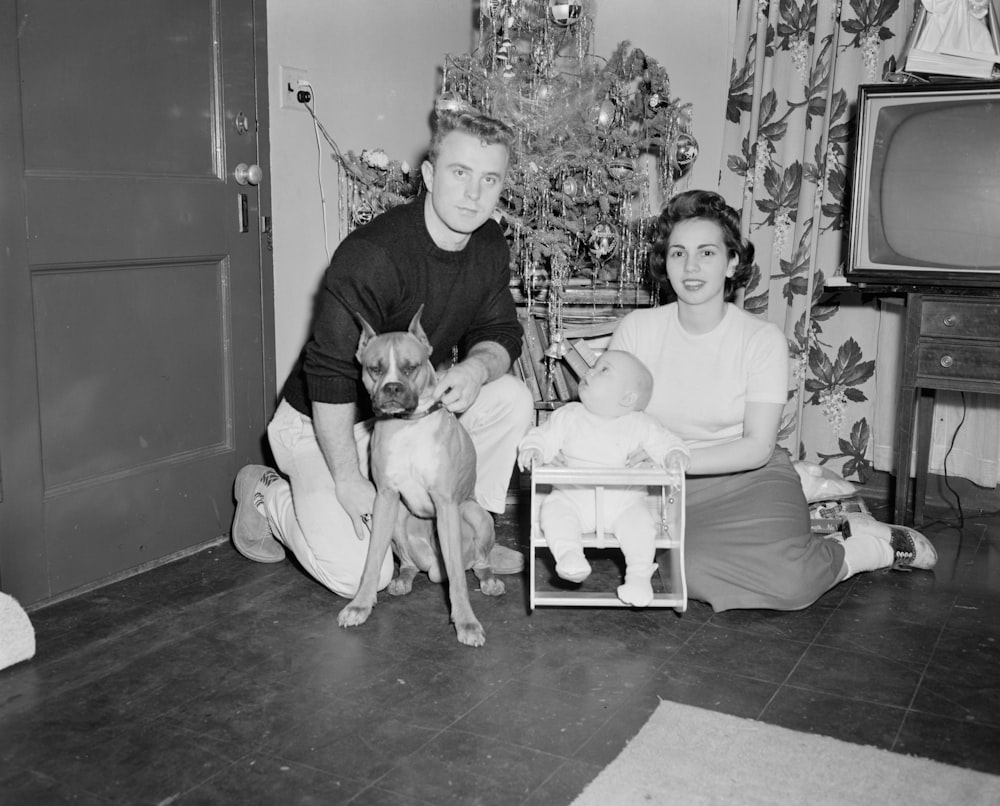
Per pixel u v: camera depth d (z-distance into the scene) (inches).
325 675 78.8
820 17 130.9
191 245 104.4
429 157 83.6
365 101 133.9
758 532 91.9
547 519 88.4
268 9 114.1
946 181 107.8
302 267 123.1
